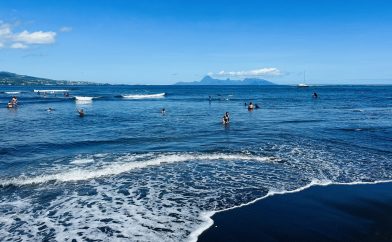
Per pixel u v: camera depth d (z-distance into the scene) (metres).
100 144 26.14
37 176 17.31
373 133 31.05
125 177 17.38
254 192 15.25
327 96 115.44
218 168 19.09
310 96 115.94
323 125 36.91
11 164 19.98
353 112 53.84
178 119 43.50
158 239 10.87
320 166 19.55
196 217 12.57
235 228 11.69
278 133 31.30
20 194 14.88
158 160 20.52
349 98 101.88
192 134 30.77
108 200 14.23
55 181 16.64
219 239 10.91
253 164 19.98
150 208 13.41
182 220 12.30
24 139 28.28
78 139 28.25
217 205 13.74
